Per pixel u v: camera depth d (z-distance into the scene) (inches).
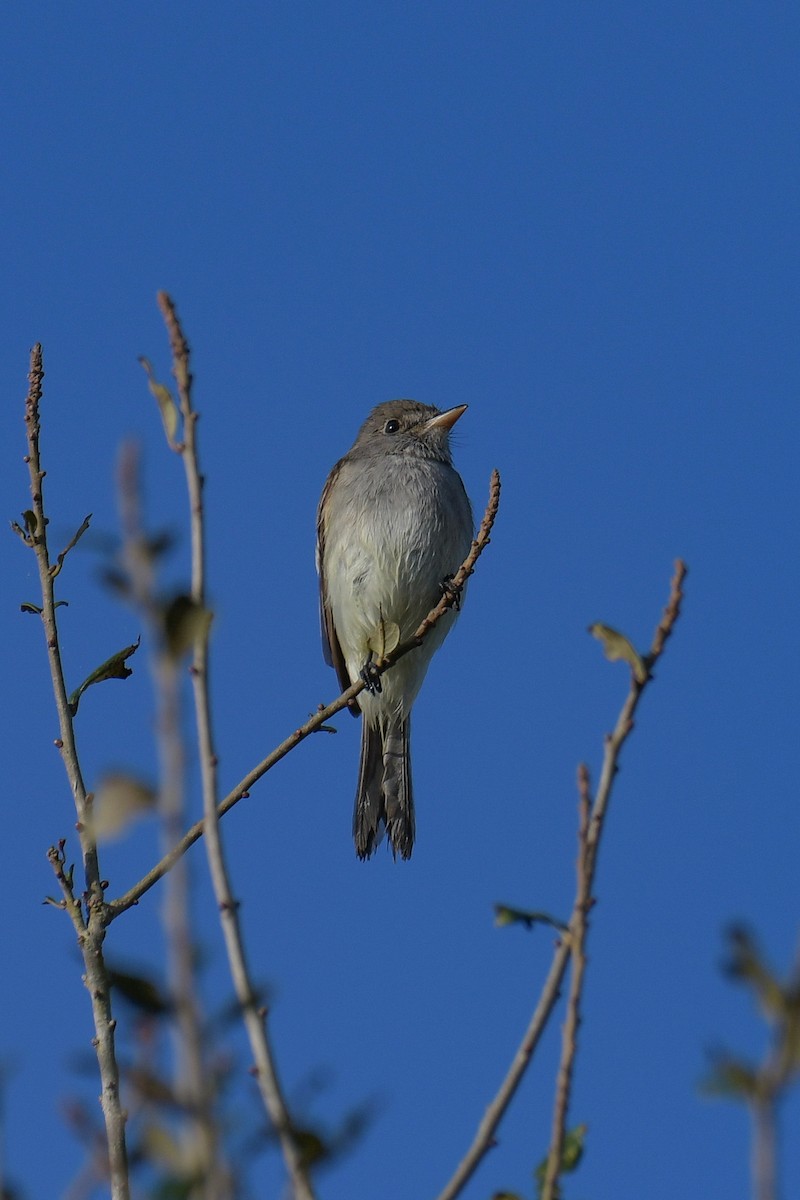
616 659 251.6
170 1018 178.5
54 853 390.6
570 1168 236.1
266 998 209.5
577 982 233.5
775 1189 152.7
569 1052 229.6
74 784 406.9
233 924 219.8
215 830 225.8
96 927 381.7
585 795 246.4
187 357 247.4
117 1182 211.5
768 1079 155.7
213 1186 172.1
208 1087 175.6
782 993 154.8
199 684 231.5
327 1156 187.5
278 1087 202.7
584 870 240.7
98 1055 327.3
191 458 241.8
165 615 193.9
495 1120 224.4
